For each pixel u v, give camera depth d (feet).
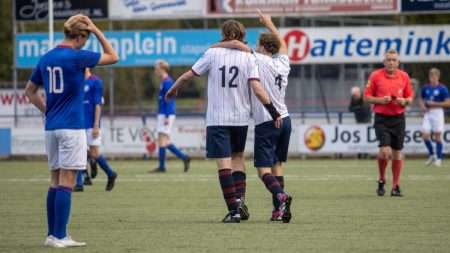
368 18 326.85
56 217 91.25
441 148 234.38
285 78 112.37
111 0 286.66
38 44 291.79
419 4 273.13
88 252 87.71
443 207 130.62
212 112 109.60
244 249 89.61
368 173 204.64
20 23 326.85
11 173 213.87
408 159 264.72
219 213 124.36
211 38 284.00
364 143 264.72
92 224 111.55
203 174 206.28
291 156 280.72
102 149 273.54
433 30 276.62
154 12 284.82
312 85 298.56
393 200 141.49
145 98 408.46
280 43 113.09
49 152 91.45
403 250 88.79
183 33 285.23
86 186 173.58
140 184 177.47
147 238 97.86
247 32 281.54
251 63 107.86
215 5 281.95
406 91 149.79
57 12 288.71
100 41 90.53
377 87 149.59
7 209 131.13
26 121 287.48
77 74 89.76
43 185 176.86
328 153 269.44
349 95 299.99
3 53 487.20
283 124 112.27
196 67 109.09
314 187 167.32
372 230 104.53
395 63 149.28
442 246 91.56
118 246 91.86
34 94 92.58
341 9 276.21
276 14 279.08
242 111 109.70
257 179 189.16
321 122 276.62
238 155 113.70
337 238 97.55
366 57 278.26
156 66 211.00
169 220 115.75
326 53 278.87
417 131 263.29
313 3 277.23
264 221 113.80
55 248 90.43
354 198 145.38
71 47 90.43
